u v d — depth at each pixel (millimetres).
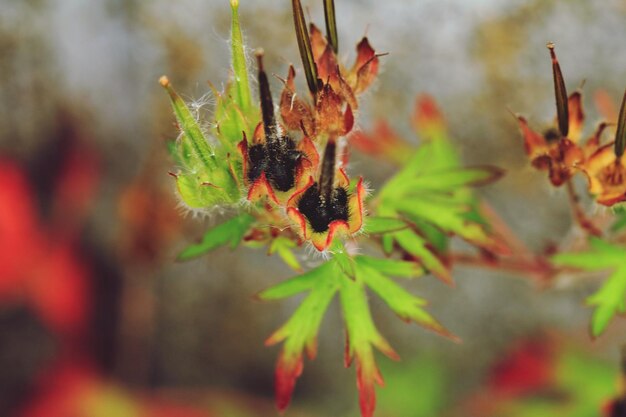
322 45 207
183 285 305
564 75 287
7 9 295
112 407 297
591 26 286
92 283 302
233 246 215
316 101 202
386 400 289
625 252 228
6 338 295
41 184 301
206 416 302
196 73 294
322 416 301
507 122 290
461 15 290
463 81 291
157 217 298
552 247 249
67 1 299
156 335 307
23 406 294
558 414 287
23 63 297
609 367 289
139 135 298
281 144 200
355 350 212
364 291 213
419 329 301
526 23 288
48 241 300
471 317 300
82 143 301
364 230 208
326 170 195
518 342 296
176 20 295
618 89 284
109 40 298
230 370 309
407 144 281
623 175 209
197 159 198
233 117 201
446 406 291
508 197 293
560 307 296
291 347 213
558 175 214
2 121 298
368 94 221
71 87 299
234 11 198
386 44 290
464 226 229
